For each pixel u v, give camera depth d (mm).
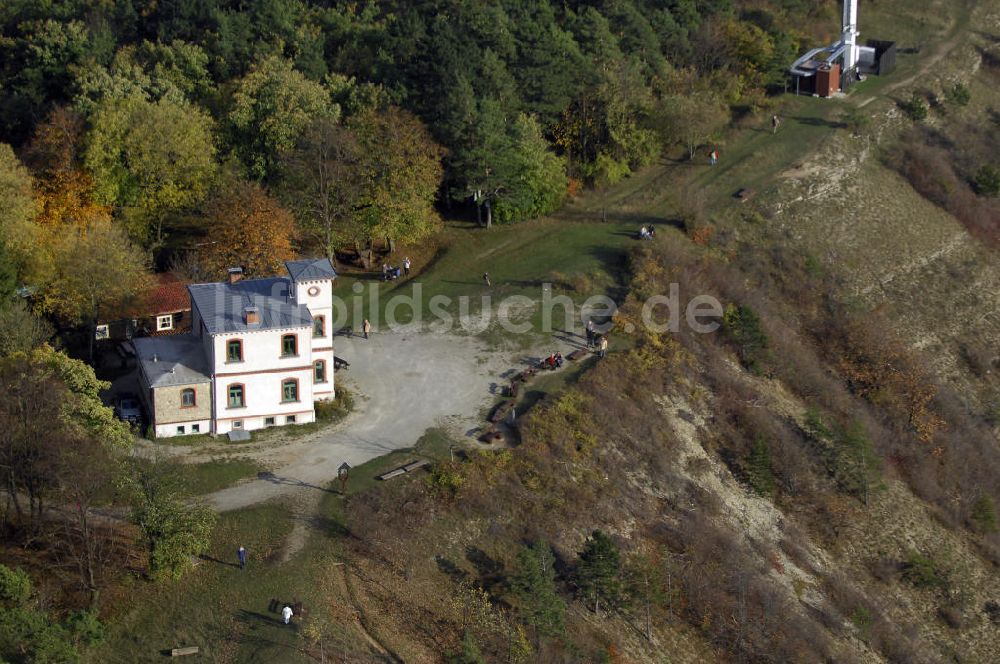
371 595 80812
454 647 78750
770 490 104438
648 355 112188
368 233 128500
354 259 133000
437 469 92188
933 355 134375
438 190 141625
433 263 132000
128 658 73625
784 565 97812
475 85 139500
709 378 113312
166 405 95250
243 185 120562
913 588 101562
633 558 91250
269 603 78125
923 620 99438
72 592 77562
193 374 95938
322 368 101438
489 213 140125
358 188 127188
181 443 95438
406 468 92500
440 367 109500
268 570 81000
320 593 79562
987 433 124062
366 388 105875
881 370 124812
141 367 99250
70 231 110500
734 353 119000
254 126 132875
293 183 126312
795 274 137125
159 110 123375
